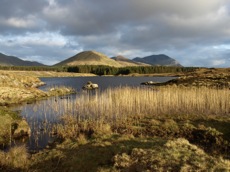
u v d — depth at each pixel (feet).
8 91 145.48
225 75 205.67
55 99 146.92
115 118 85.30
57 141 64.54
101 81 376.27
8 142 65.05
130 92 122.21
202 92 112.47
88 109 103.91
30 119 91.81
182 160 38.29
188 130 66.23
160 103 95.96
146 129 69.92
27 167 46.96
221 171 34.40
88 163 44.73
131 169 39.22
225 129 64.49
